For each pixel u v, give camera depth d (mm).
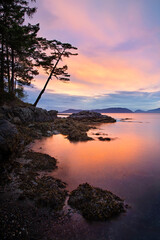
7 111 17688
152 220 4027
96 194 4855
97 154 10852
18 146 8047
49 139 15078
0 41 19375
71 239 3285
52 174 6863
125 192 5590
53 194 4762
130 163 9125
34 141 13219
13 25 18219
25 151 9570
